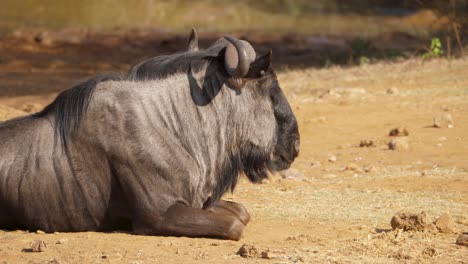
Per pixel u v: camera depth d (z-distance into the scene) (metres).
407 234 31.88
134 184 32.34
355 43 96.00
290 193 40.78
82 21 129.62
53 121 33.56
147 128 32.62
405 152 50.47
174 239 31.78
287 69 87.25
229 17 138.25
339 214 36.28
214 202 34.38
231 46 33.78
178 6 142.25
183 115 33.28
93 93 33.00
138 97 33.00
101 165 32.75
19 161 33.19
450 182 42.25
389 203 38.28
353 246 30.53
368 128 57.12
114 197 32.88
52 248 30.41
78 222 33.19
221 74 33.81
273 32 126.12
